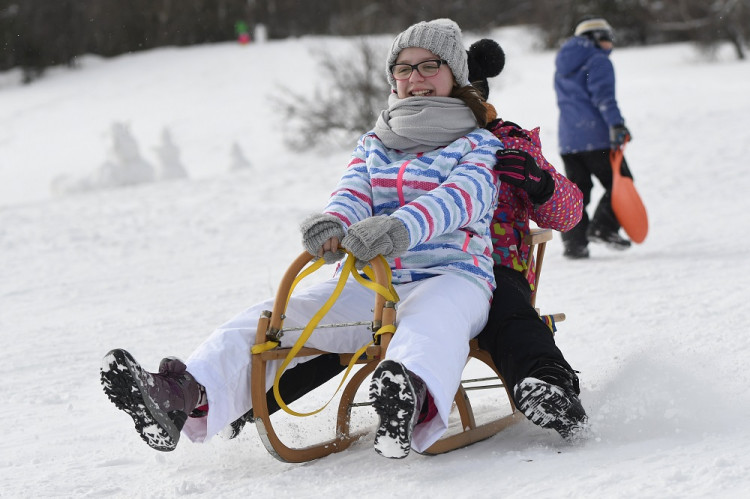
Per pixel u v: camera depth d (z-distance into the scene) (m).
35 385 6.60
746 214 12.59
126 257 12.45
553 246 11.73
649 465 3.77
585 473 3.76
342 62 34.16
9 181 33.56
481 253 4.73
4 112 48.16
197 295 9.78
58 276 11.32
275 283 10.18
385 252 4.26
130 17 70.50
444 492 3.71
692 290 8.27
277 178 20.81
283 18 74.75
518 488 3.67
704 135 20.31
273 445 4.27
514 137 5.16
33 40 61.50
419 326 4.12
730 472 3.56
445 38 5.01
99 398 6.21
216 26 73.31
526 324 4.46
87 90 53.25
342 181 4.91
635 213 10.06
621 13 60.00
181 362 4.14
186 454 4.73
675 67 45.91
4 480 4.46
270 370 4.45
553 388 4.01
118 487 4.25
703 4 52.19
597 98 10.43
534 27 61.81
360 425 5.05
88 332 8.28
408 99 4.97
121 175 25.67
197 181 21.67
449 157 4.78
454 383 4.05
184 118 42.94
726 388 4.95
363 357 4.47
